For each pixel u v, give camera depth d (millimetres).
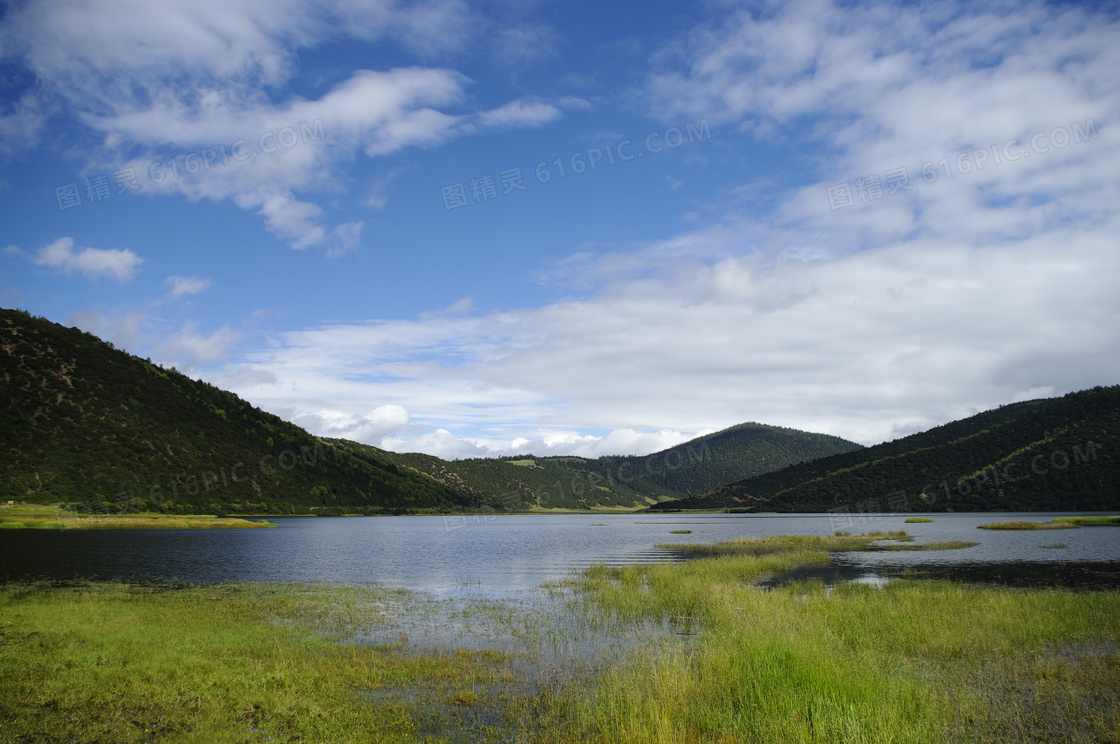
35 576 31406
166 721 9438
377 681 12906
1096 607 19172
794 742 9031
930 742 9164
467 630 18828
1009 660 14117
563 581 31625
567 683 12984
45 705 9680
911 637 15922
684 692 11172
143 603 22688
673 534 85875
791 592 24750
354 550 55188
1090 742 9664
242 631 17484
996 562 37906
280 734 9453
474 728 10375
